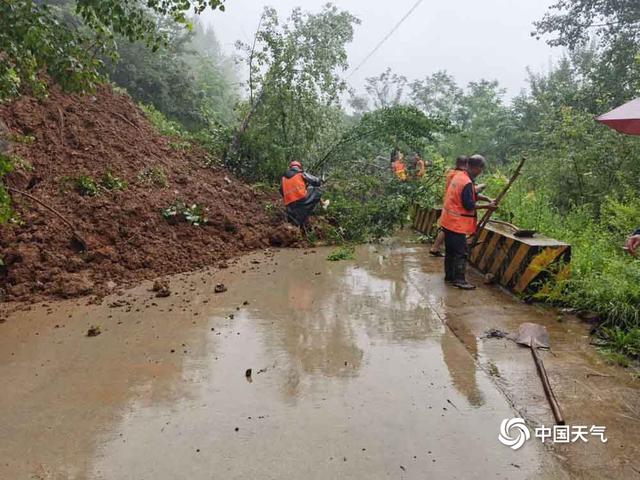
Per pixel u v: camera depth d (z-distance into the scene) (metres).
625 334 4.55
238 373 3.96
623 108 4.04
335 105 13.31
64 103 9.97
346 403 3.48
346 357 4.25
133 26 5.49
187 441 3.05
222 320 5.18
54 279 6.23
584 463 2.81
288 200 9.54
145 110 13.46
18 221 6.54
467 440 3.03
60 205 7.55
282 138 12.84
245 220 9.52
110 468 2.81
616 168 9.64
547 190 10.53
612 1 18.77
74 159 8.77
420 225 10.91
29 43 4.94
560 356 4.24
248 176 12.57
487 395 3.58
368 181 10.83
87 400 3.56
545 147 13.72
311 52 12.66
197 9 5.41
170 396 3.60
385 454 2.90
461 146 22.14
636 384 3.73
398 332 4.83
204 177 10.91
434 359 4.20
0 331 4.91
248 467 2.80
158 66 21.09
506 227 7.05
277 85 12.55
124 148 9.81
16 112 8.77
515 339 4.62
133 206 8.01
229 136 12.99
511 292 6.12
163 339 4.67
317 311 5.45
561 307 5.52
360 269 7.38
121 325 5.05
